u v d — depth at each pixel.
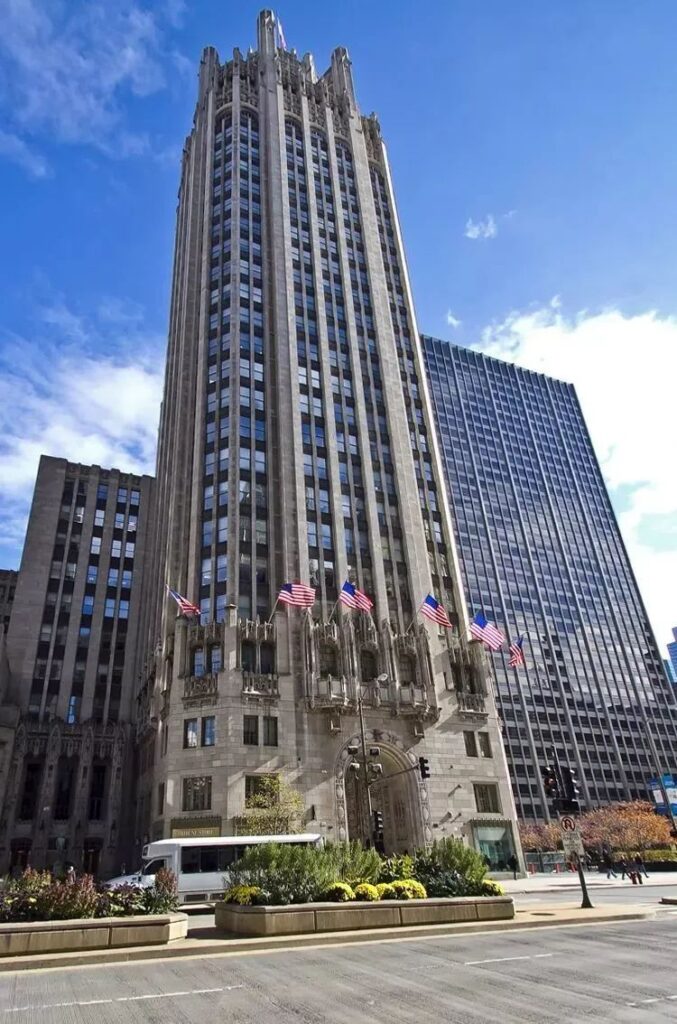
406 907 18.36
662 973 11.87
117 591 74.88
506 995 10.63
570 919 19.30
